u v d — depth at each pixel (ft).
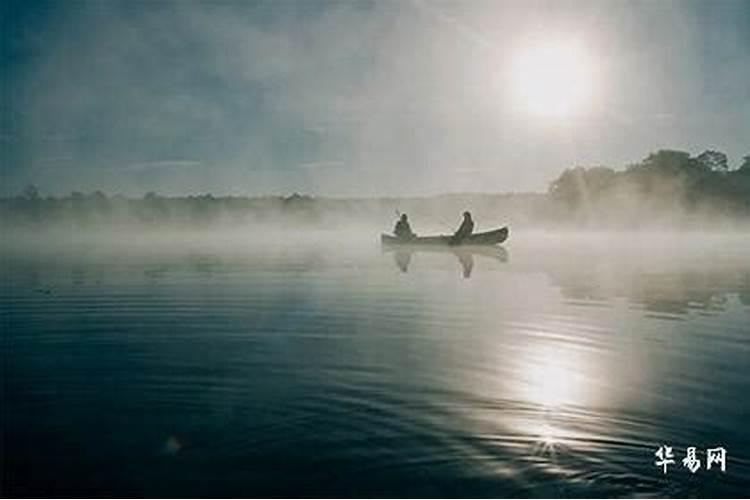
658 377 44.45
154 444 33.06
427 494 28.25
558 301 76.79
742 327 60.54
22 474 29.84
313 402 39.37
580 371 45.68
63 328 60.59
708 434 34.53
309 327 61.26
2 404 39.17
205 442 33.30
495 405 38.83
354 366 47.34
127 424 35.86
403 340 55.72
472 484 29.14
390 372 45.65
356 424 35.78
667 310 70.03
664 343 54.19
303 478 29.53
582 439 33.83
